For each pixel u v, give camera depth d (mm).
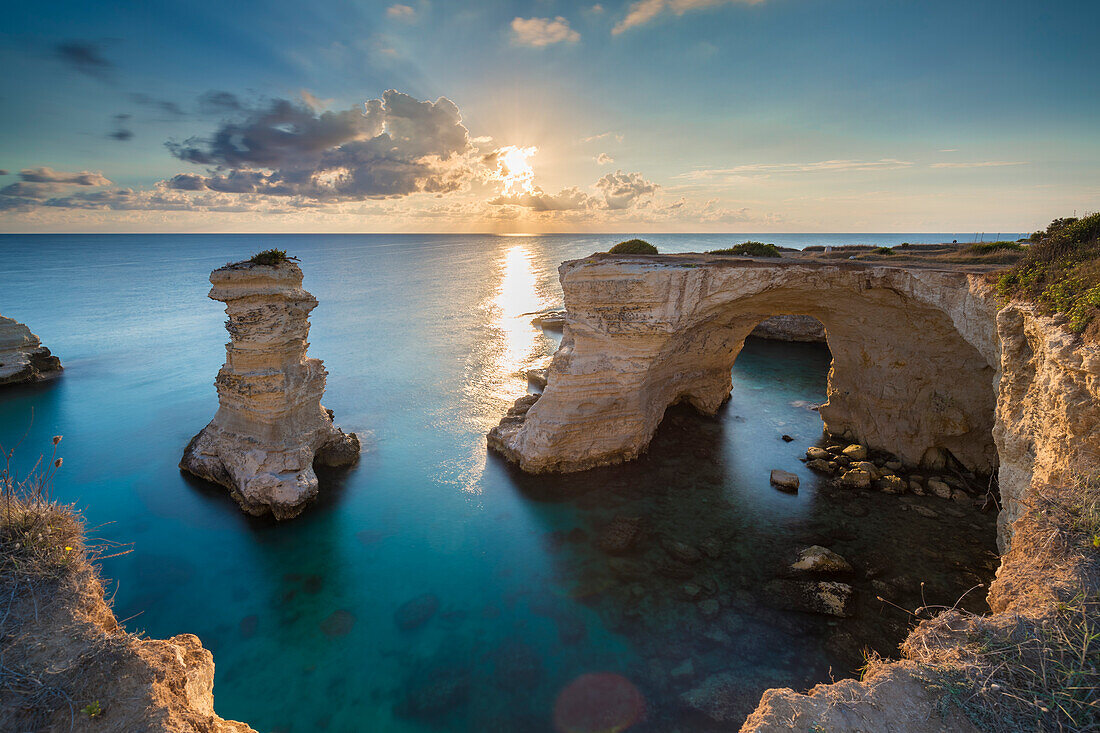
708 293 24219
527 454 26297
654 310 24594
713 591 17344
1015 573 8594
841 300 24625
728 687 13555
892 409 26281
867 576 17781
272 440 24453
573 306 25938
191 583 18609
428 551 20281
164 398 38750
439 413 35719
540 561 19422
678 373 31422
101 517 22812
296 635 16141
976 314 17984
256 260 24250
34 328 62469
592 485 25094
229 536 21484
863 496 23359
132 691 6570
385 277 125500
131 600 17734
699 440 30328
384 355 51375
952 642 7418
